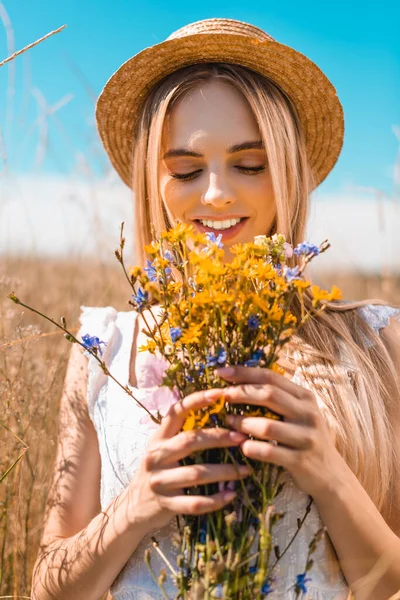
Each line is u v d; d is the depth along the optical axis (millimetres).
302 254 1132
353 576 1292
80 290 2762
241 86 1566
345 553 1276
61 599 1389
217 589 1006
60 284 2883
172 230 1141
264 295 1069
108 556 1306
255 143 1559
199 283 1073
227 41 1644
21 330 1869
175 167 1591
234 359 1117
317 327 1586
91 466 1625
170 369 1093
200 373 1142
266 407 1169
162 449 1131
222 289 1092
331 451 1214
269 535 1001
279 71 1714
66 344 2314
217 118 1543
